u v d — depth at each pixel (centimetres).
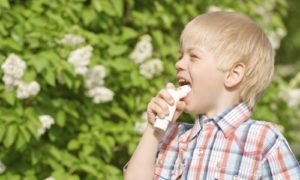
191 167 223
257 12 485
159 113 224
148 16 421
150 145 228
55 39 368
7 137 342
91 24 401
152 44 423
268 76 235
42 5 388
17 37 363
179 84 235
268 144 217
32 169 365
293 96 479
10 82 346
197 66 226
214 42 226
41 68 349
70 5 384
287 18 823
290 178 215
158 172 231
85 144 377
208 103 227
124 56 405
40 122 350
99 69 376
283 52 820
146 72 402
